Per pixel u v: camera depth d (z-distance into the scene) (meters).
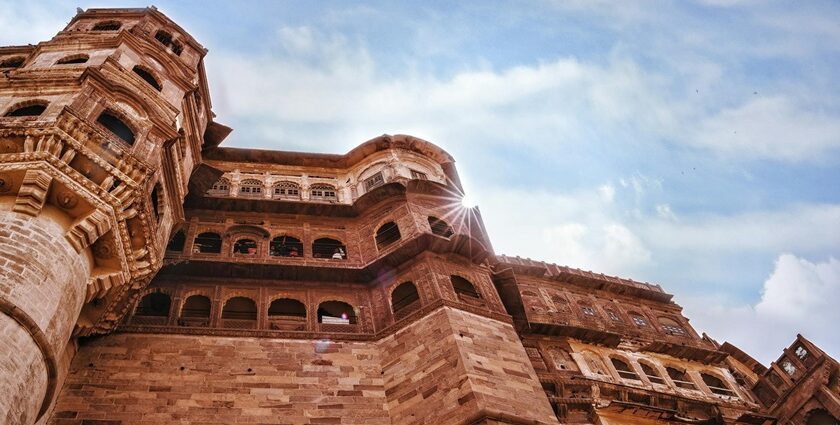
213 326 25.52
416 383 23.52
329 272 28.88
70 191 19.55
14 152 19.83
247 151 36.50
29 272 17.38
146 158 22.61
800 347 32.94
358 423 22.47
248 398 22.66
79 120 20.88
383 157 36.94
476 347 24.45
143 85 27.25
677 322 37.22
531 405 22.81
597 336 32.00
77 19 34.59
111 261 20.95
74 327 20.97
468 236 29.34
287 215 32.75
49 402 17.94
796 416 31.06
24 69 26.02
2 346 15.64
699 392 31.84
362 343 26.08
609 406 27.11
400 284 28.53
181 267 27.48
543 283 36.22
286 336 25.62
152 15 35.50
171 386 22.48
